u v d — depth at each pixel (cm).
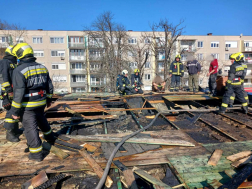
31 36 3073
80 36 3161
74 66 3278
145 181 257
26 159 291
